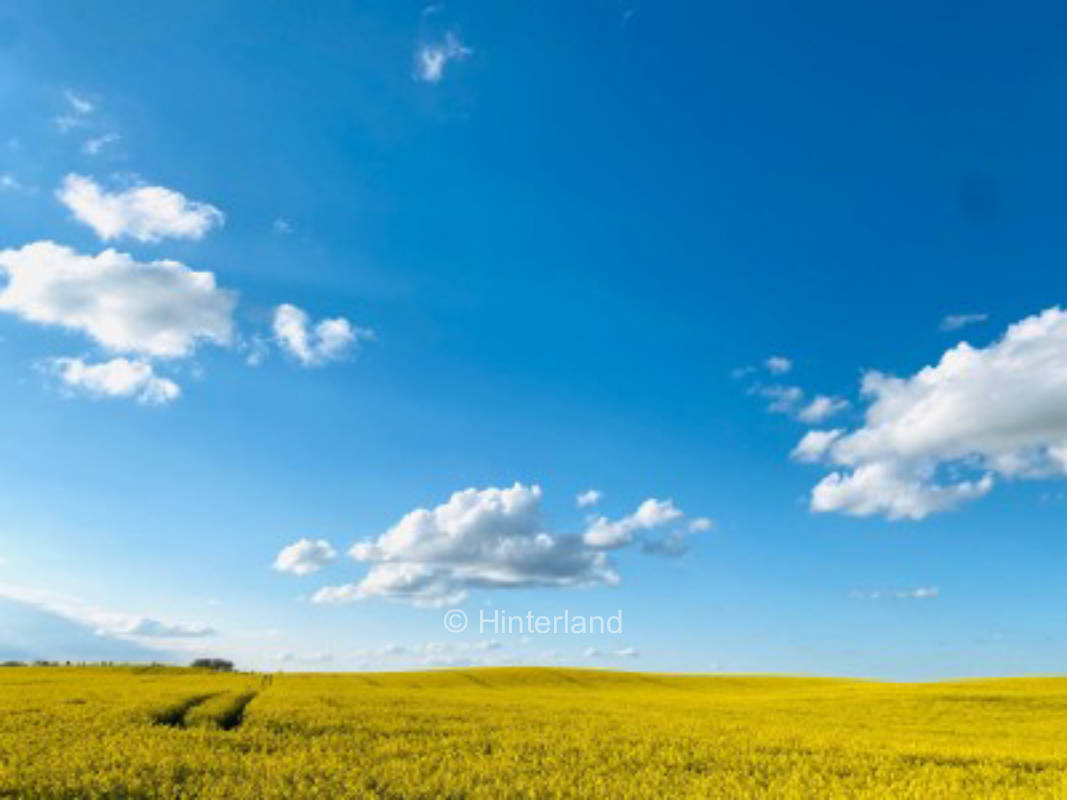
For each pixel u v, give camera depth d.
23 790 15.13
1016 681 62.19
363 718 29.89
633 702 47.47
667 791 15.86
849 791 16.19
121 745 20.55
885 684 69.62
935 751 23.44
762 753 22.61
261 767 17.48
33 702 34.47
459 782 16.33
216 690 44.91
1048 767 21.33
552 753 21.30
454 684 72.25
